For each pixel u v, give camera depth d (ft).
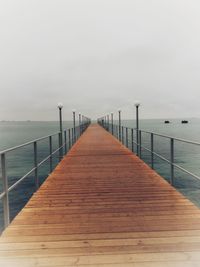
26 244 9.16
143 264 7.82
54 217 11.68
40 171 77.51
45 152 123.95
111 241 9.30
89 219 11.39
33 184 63.31
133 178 18.97
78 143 44.01
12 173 76.02
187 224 10.68
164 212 12.09
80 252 8.56
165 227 10.41
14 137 234.99
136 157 28.53
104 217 11.60
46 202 13.82
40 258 8.23
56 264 7.88
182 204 13.21
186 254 8.34
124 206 13.02
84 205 13.28
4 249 8.84
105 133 71.67
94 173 20.79
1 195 10.12
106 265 7.80
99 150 34.68
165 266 7.70
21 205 47.93
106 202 13.69
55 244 9.13
